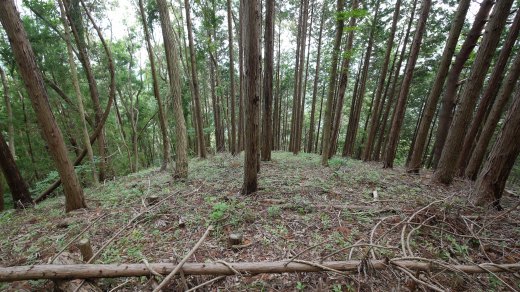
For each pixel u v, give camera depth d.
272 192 4.42
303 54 13.23
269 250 2.58
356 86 13.33
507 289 1.93
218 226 3.08
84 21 8.58
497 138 3.60
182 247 2.69
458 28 5.30
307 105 24.20
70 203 4.27
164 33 5.46
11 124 9.45
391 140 7.83
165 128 8.23
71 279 1.77
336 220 3.24
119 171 12.73
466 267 1.96
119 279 2.02
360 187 4.81
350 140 13.98
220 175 6.27
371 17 10.02
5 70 9.61
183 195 4.50
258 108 4.10
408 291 1.85
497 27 4.34
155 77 7.68
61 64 8.91
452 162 5.18
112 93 7.60
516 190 5.53
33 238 3.29
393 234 2.82
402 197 4.14
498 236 2.77
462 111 4.95
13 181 5.34
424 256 2.35
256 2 3.57
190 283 1.89
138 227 3.26
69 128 10.29
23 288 1.82
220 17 10.09
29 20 7.88
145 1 9.09
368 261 1.96
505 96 5.21
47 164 10.41
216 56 14.10
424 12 6.40
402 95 7.33
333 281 2.01
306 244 2.67
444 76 5.91
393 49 12.09
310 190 4.51
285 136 24.42
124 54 13.91
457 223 2.97
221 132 17.38
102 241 2.95
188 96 15.49
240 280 2.05
